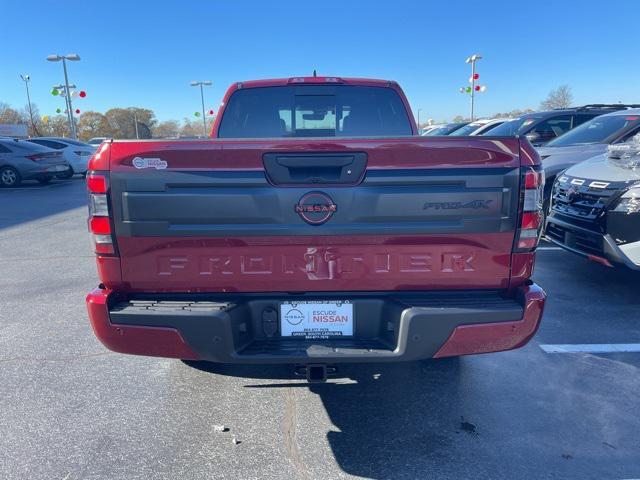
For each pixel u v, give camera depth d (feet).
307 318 8.80
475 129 52.49
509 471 8.50
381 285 8.68
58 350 13.28
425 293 8.84
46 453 9.04
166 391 11.18
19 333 14.39
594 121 25.77
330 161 8.20
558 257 22.25
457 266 8.59
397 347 8.50
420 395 10.96
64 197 46.06
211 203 8.22
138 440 9.41
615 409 10.36
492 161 8.30
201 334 8.32
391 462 8.76
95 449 9.14
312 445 9.25
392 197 8.27
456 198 8.32
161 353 8.58
